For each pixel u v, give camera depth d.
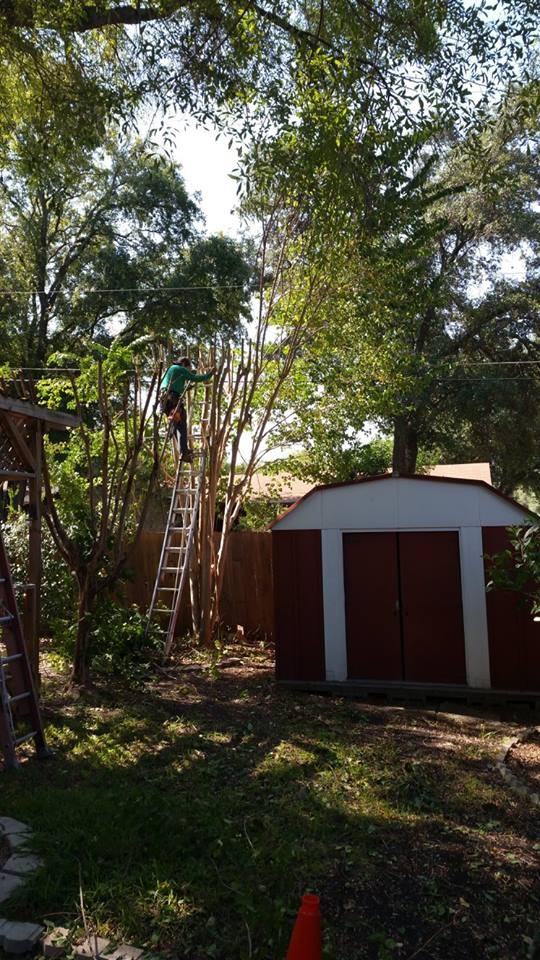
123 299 25.22
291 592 9.51
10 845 4.28
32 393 7.32
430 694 8.94
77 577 8.40
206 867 4.09
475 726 7.84
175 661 10.26
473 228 24.55
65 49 8.92
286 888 3.97
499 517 8.92
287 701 8.62
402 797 5.50
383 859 4.41
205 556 11.20
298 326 12.95
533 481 34.00
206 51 8.60
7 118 10.02
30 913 3.67
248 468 12.68
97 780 5.57
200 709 7.92
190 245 26.12
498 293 26.61
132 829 4.45
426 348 26.39
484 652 8.88
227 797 5.25
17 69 9.73
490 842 4.75
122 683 8.76
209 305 24.75
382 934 3.59
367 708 8.55
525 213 23.61
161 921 3.56
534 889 4.14
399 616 9.19
